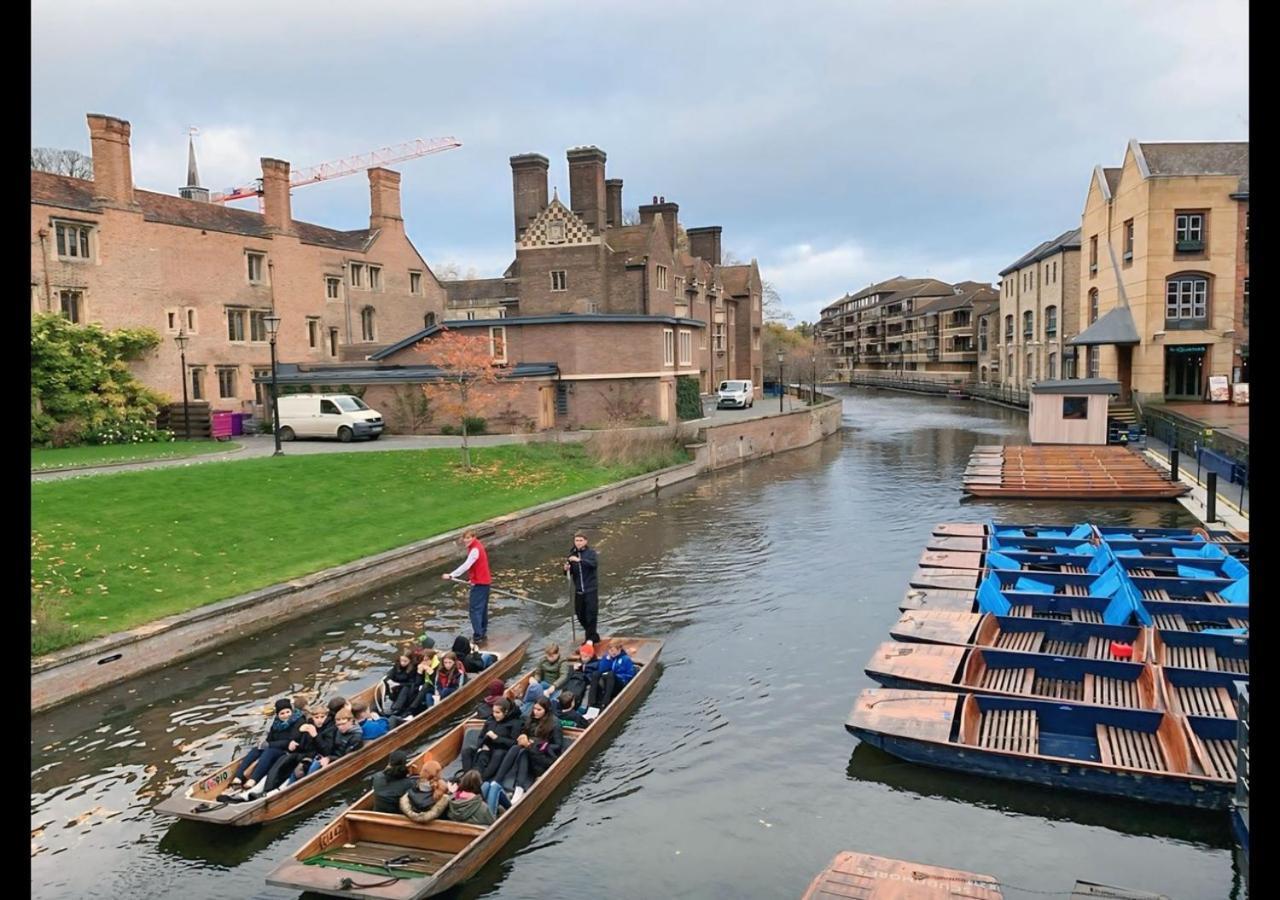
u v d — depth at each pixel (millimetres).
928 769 11047
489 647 15523
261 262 42438
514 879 9258
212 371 39688
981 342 87500
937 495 31062
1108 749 10773
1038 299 62594
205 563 18359
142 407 35469
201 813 9688
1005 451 35531
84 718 13102
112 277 35344
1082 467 31828
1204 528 22219
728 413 50812
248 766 10797
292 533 21031
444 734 12336
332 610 18234
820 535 24953
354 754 11180
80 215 33969
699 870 9414
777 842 9875
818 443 49375
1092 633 14391
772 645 16016
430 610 18297
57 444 32094
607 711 12500
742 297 70562
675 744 12203
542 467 31359
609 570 21578
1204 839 9578
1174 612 15562
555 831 10117
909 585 18078
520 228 50500
